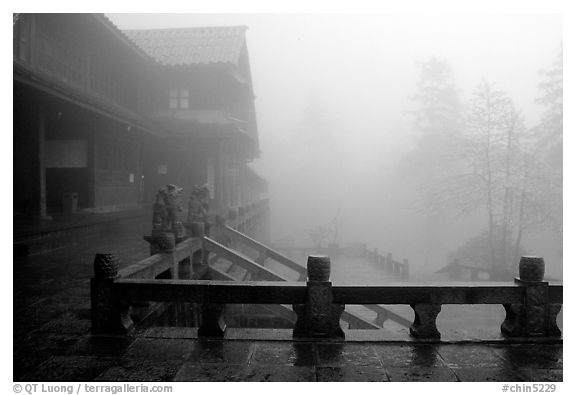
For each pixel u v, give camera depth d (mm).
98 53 19578
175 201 8570
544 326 4688
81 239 12500
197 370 3961
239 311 11648
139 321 5566
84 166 17656
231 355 4266
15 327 5051
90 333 4828
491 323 15422
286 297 4648
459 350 4453
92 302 4773
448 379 3861
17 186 15828
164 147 24516
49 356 4238
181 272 8352
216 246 9852
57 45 16250
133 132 21562
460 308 17219
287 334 4742
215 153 24203
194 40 26797
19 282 7445
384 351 4398
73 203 17016
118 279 4848
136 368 3992
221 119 24562
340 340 4609
